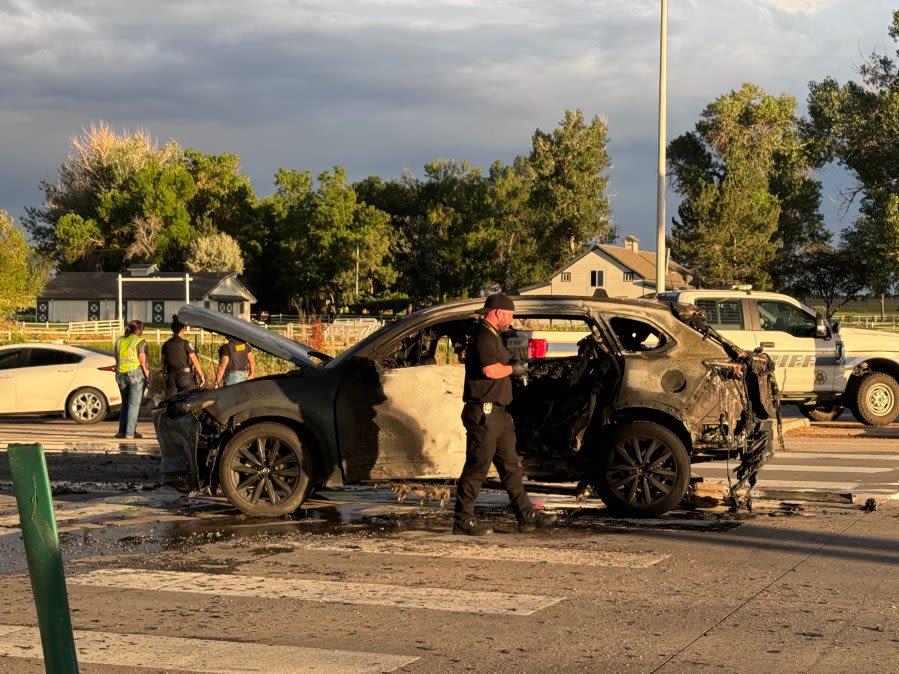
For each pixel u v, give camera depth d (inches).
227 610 234.1
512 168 5108.3
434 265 4419.3
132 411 615.8
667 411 346.3
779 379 661.3
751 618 224.8
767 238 3587.6
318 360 394.9
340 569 275.4
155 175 4692.4
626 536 318.0
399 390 350.0
